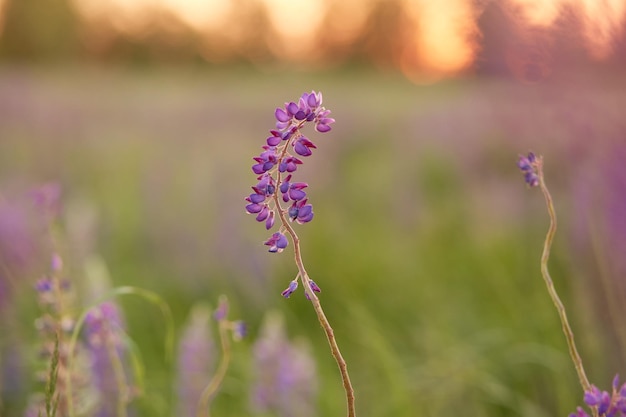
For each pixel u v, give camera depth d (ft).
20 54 161.89
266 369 10.39
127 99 63.26
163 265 18.99
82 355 8.35
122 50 175.11
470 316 14.52
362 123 46.44
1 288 11.61
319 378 11.46
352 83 91.91
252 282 16.65
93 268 9.35
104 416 8.58
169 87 83.25
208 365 10.48
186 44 172.76
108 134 42.06
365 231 22.59
